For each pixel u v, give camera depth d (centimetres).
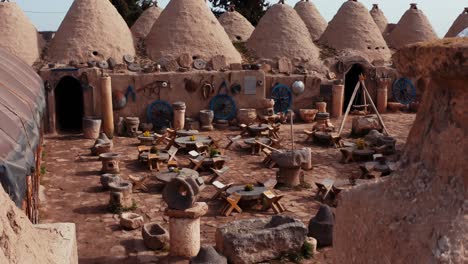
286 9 2531
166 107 2089
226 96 2169
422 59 224
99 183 1326
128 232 983
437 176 227
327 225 903
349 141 1897
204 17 2334
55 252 380
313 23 3111
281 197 1104
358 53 2578
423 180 235
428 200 224
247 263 817
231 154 1694
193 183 852
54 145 1797
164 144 1820
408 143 264
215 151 1487
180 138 1725
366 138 1791
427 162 238
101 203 1159
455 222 205
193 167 1453
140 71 2092
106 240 941
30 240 330
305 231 859
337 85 2338
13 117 706
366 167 1313
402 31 3070
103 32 2159
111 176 1250
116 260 855
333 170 1484
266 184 1195
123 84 2036
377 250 240
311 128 2156
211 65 2184
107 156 1413
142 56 2261
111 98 1969
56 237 414
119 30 2228
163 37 2272
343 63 2477
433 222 213
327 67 2470
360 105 2425
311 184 1329
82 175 1403
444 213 212
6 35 2048
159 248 896
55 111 2072
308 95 2350
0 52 1262
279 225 860
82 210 1109
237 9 3853
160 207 1140
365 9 2717
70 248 396
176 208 847
